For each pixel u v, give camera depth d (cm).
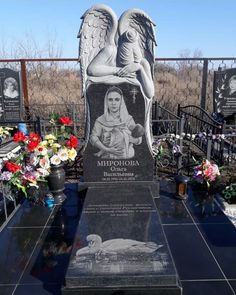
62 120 493
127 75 441
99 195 432
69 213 426
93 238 323
